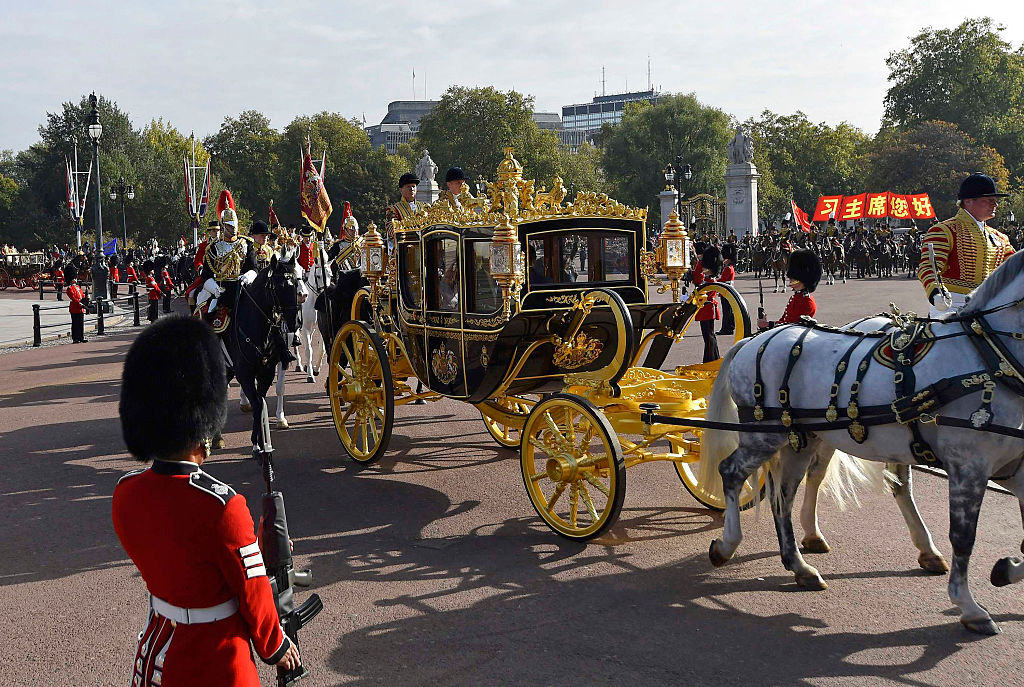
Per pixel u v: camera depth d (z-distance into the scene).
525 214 7.66
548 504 7.02
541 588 5.86
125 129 85.00
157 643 2.79
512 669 4.72
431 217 8.27
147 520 2.75
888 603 5.42
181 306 34.03
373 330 9.11
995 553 6.14
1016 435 4.84
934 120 82.50
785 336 5.83
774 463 5.93
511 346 7.37
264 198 95.62
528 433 7.11
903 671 4.58
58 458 9.82
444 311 8.10
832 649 4.85
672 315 7.90
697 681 4.54
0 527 7.40
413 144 100.00
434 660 4.85
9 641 5.23
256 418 9.69
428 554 6.57
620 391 6.98
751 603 5.51
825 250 38.62
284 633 3.04
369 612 5.52
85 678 4.76
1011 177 85.81
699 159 83.56
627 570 6.15
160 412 2.79
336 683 4.61
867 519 7.05
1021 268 4.89
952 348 5.02
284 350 9.70
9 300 40.12
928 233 6.47
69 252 59.28
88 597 5.90
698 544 6.65
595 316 7.29
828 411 5.40
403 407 12.46
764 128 102.19
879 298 29.58
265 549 3.16
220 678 2.75
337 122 96.50
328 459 9.55
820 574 5.93
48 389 14.77
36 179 84.25
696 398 7.55
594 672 4.66
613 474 6.41
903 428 5.18
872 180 82.56
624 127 87.75
